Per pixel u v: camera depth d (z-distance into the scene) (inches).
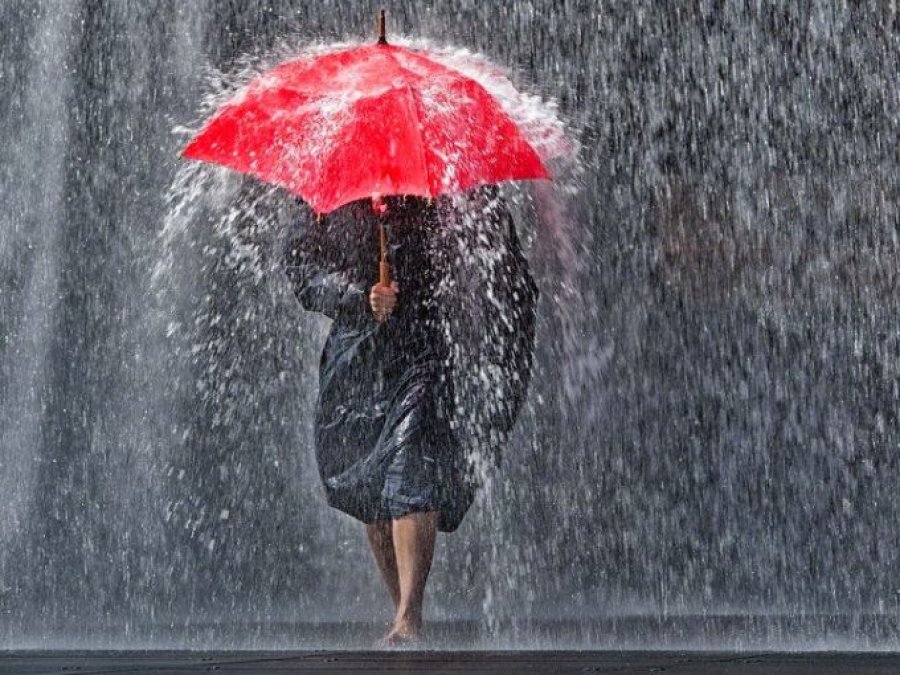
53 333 1205.1
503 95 643.5
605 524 1152.8
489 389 616.7
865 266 1250.6
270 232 1159.0
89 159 1237.7
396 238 614.2
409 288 613.3
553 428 1179.9
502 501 1125.7
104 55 1255.5
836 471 1202.0
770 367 1228.5
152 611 881.5
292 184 579.5
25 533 1143.0
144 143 1244.5
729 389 1221.7
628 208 1259.8
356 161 573.6
